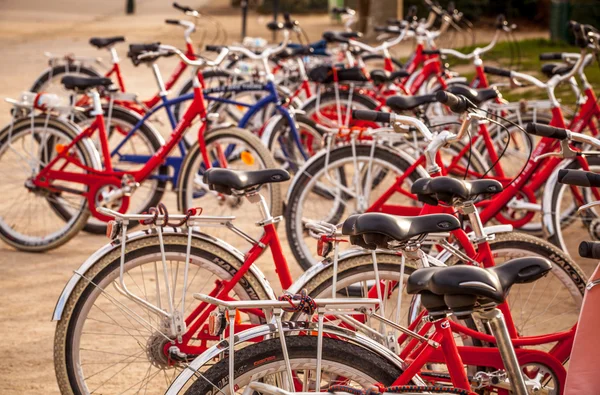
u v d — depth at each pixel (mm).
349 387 2465
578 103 6457
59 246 5973
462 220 4387
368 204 5145
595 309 2697
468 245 3459
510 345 2342
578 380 2684
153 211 3379
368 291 3537
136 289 4883
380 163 5156
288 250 6137
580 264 5746
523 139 6895
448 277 2215
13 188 6977
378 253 3410
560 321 4328
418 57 8852
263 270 5680
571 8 19312
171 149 5867
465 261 3318
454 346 2680
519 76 6012
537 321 4336
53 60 8812
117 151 6453
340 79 6836
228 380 2625
